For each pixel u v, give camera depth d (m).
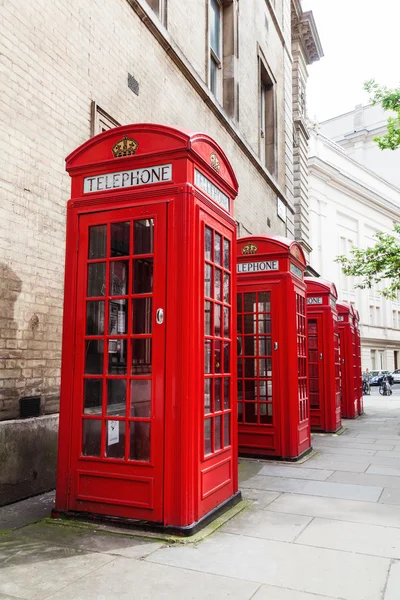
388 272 18.72
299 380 8.05
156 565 3.54
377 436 10.33
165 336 4.26
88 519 4.34
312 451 8.44
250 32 14.64
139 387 4.35
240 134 12.84
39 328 5.84
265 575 3.40
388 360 50.44
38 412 5.73
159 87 8.83
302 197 21.81
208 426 4.70
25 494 5.35
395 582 3.31
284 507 5.05
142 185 4.52
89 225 4.70
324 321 10.86
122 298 4.49
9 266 5.44
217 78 12.81
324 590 3.18
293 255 7.92
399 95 17.80
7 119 5.48
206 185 4.84
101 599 3.05
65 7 6.50
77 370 4.59
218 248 5.11
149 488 4.18
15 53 5.63
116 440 4.39
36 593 3.12
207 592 3.15
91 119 6.92
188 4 10.38
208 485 4.54
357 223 48.69
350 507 5.06
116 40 7.60
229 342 5.29
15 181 5.57
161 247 4.36
